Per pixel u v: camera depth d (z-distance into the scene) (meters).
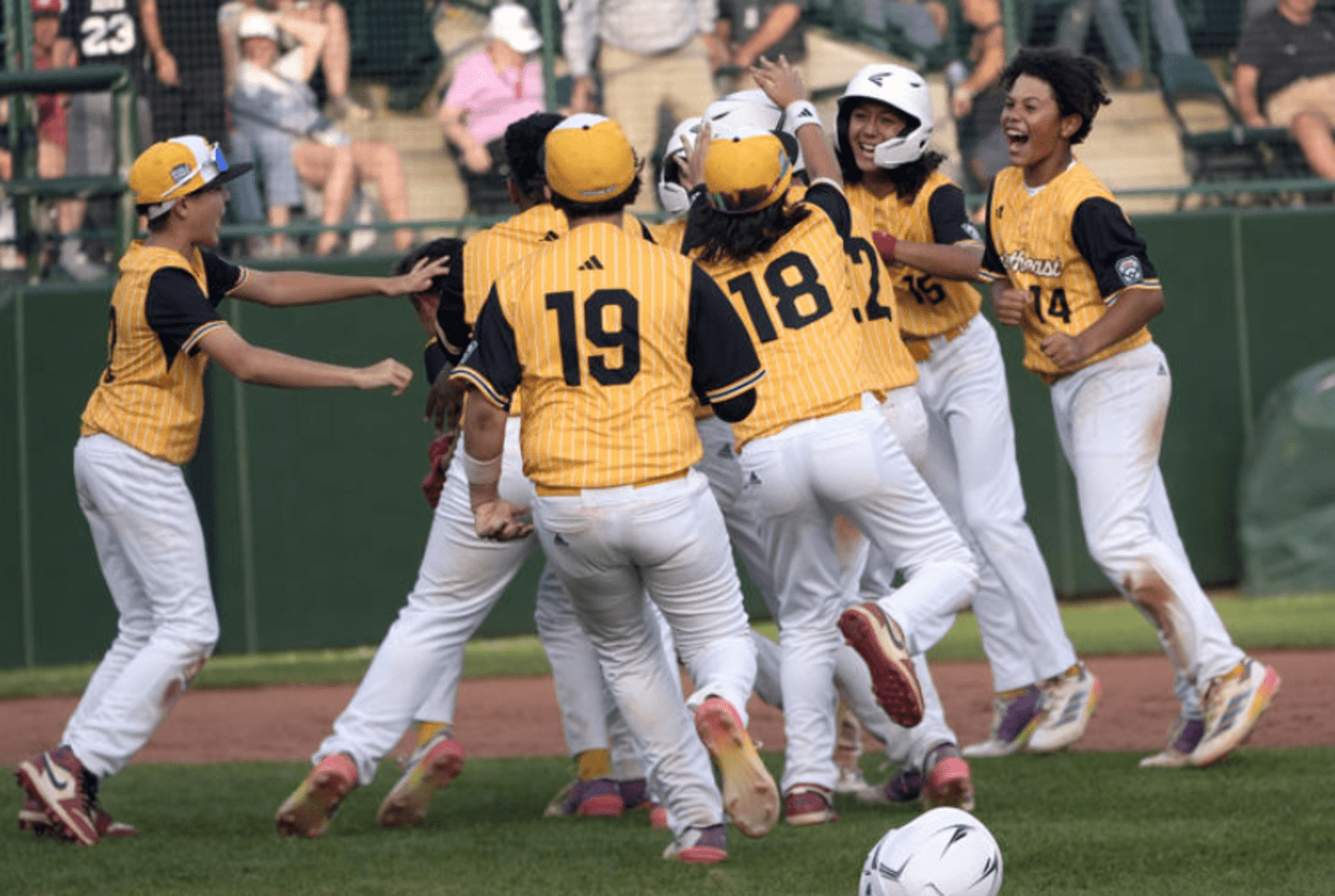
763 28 41.16
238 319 38.19
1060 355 19.98
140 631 20.53
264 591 38.38
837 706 21.45
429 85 40.47
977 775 22.00
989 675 32.38
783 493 17.73
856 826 18.83
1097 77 20.84
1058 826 18.31
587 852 17.86
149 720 19.55
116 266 38.66
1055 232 20.94
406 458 38.69
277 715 30.83
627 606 16.33
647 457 15.42
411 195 40.59
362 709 19.08
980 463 23.12
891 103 20.81
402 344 38.62
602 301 15.46
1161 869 16.09
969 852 13.96
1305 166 42.62
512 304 15.66
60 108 39.16
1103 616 38.41
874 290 19.59
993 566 23.23
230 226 39.41
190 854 18.30
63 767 19.05
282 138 40.09
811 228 18.03
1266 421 40.50
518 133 18.69
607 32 40.66
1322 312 41.12
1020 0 41.56
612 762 21.12
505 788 22.92
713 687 15.81
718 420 19.45
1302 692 28.08
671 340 15.57
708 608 16.22
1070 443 21.92
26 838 19.56
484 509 16.23
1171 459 40.75
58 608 37.94
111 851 18.61
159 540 19.58
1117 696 29.05
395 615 38.66
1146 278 20.27
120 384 19.45
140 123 39.91
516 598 39.66
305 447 38.47
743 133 17.69
